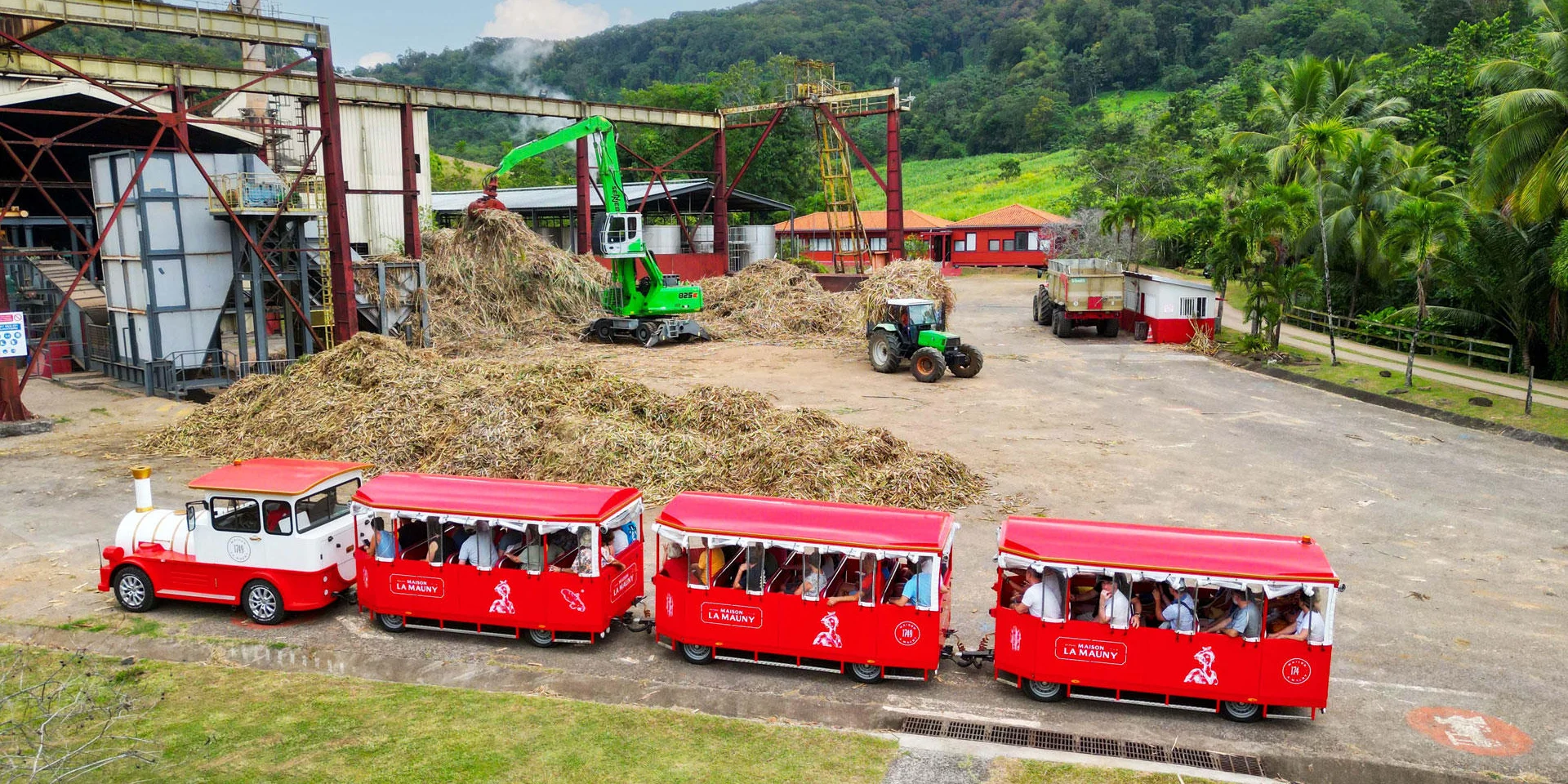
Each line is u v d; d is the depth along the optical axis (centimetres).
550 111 5047
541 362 2444
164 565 1402
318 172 4538
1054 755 1041
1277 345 3547
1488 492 1973
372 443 2145
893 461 1977
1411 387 2872
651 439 2058
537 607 1297
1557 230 2919
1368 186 4059
